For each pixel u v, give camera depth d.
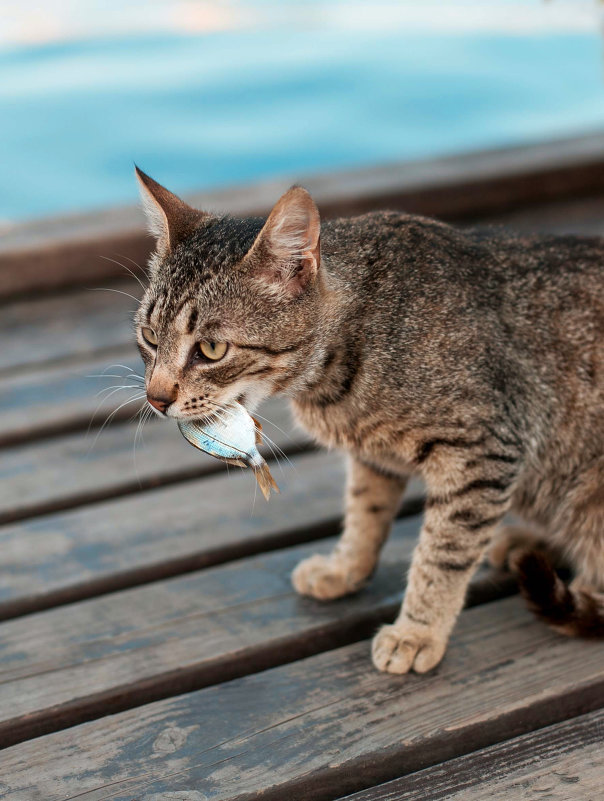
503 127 3.79
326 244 1.41
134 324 1.43
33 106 3.93
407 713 1.36
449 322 1.39
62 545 1.51
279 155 3.65
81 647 1.41
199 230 1.41
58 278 1.89
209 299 1.37
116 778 1.32
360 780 1.33
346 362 1.39
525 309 1.42
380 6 5.11
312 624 1.43
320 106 3.98
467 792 1.30
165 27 4.77
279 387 1.39
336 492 1.57
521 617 1.43
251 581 1.47
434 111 3.92
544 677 1.38
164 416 1.38
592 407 1.43
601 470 1.43
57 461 1.62
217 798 1.31
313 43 4.54
